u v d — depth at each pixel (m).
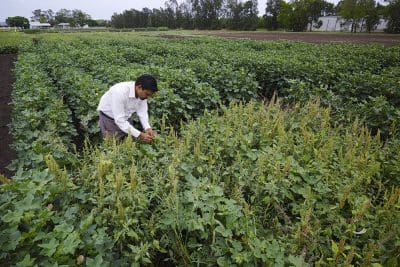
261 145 3.63
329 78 8.54
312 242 2.23
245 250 2.11
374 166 3.03
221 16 84.75
